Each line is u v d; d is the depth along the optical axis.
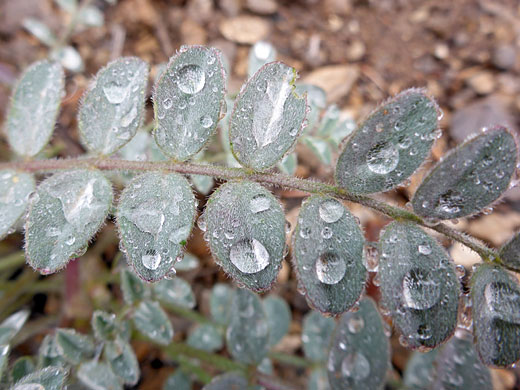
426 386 0.08
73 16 0.11
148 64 0.06
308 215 0.05
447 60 0.13
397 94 0.05
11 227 0.06
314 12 0.13
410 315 0.05
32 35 0.13
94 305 0.09
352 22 0.13
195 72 0.05
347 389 0.07
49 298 0.10
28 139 0.07
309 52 0.13
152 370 0.10
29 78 0.07
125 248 0.05
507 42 0.13
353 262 0.05
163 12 0.13
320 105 0.08
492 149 0.05
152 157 0.08
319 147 0.08
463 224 0.11
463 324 0.05
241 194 0.05
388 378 0.08
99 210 0.06
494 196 0.05
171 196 0.05
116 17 0.13
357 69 0.13
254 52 0.08
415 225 0.05
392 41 0.13
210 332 0.09
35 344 0.09
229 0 0.13
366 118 0.05
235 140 0.05
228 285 0.09
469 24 0.13
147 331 0.07
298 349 0.10
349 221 0.05
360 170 0.05
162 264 0.05
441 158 0.05
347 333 0.07
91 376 0.07
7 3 0.13
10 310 0.10
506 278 0.05
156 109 0.05
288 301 0.11
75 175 0.06
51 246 0.05
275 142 0.05
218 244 0.05
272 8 0.13
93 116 0.06
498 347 0.05
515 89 0.13
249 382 0.07
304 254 0.05
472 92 0.13
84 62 0.13
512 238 0.05
